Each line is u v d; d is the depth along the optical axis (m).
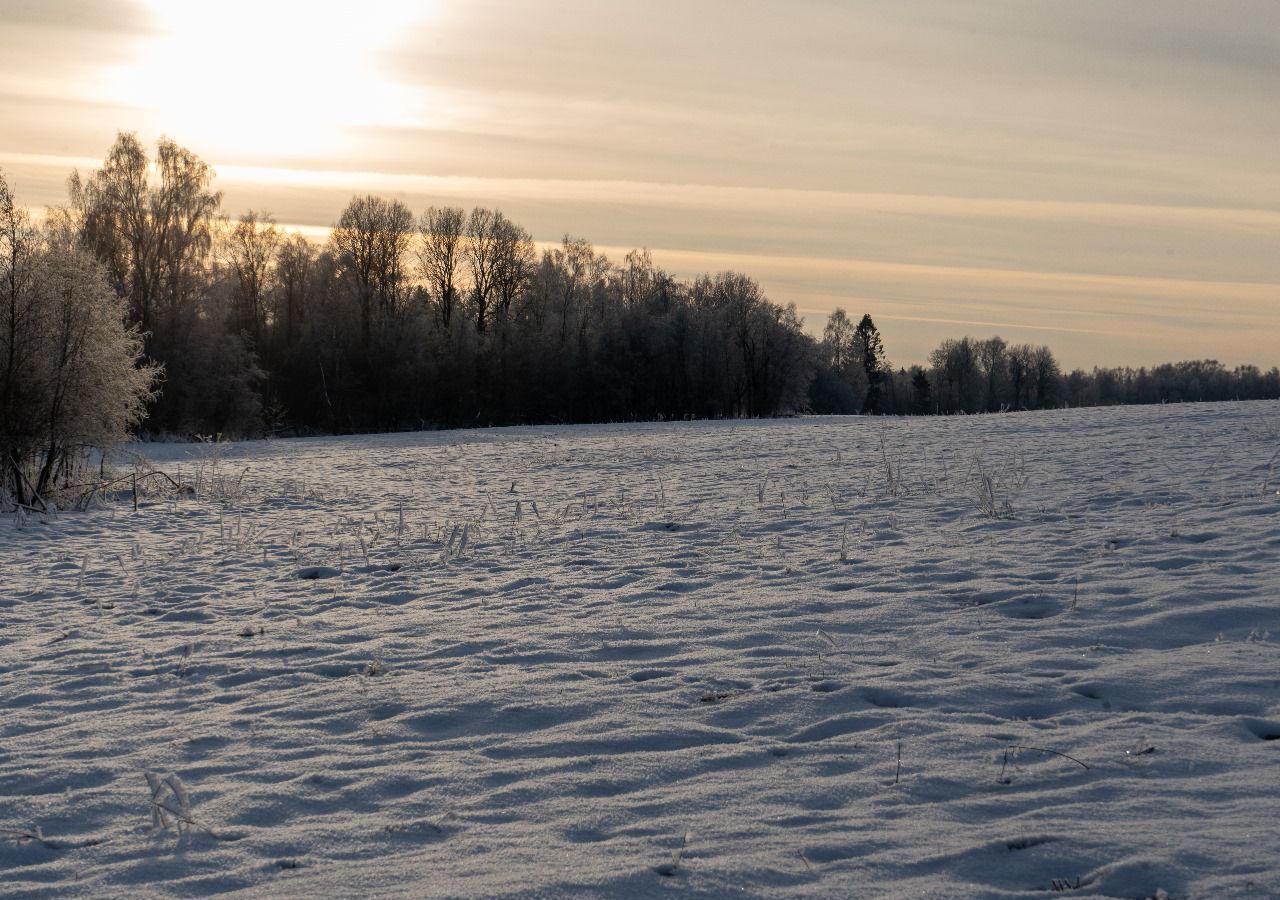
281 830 4.12
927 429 29.91
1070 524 10.94
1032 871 3.42
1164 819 3.76
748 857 3.62
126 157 49.91
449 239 70.88
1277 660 5.70
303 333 62.88
